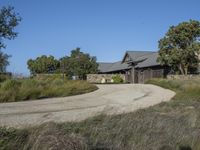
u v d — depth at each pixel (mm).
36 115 13648
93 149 7578
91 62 59844
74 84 25703
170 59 39719
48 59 74250
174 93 23969
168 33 40281
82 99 20531
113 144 8141
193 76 36594
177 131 9727
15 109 15781
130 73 54656
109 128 9344
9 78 26703
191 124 10797
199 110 13812
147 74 49750
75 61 59000
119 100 19734
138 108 14984
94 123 10234
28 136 7617
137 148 8289
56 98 21156
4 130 7801
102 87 30938
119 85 34312
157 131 9500
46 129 7688
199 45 39000
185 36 39344
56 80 26859
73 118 12344
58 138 7109
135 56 55812
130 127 9414
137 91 26188
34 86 22500
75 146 7074
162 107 15297
